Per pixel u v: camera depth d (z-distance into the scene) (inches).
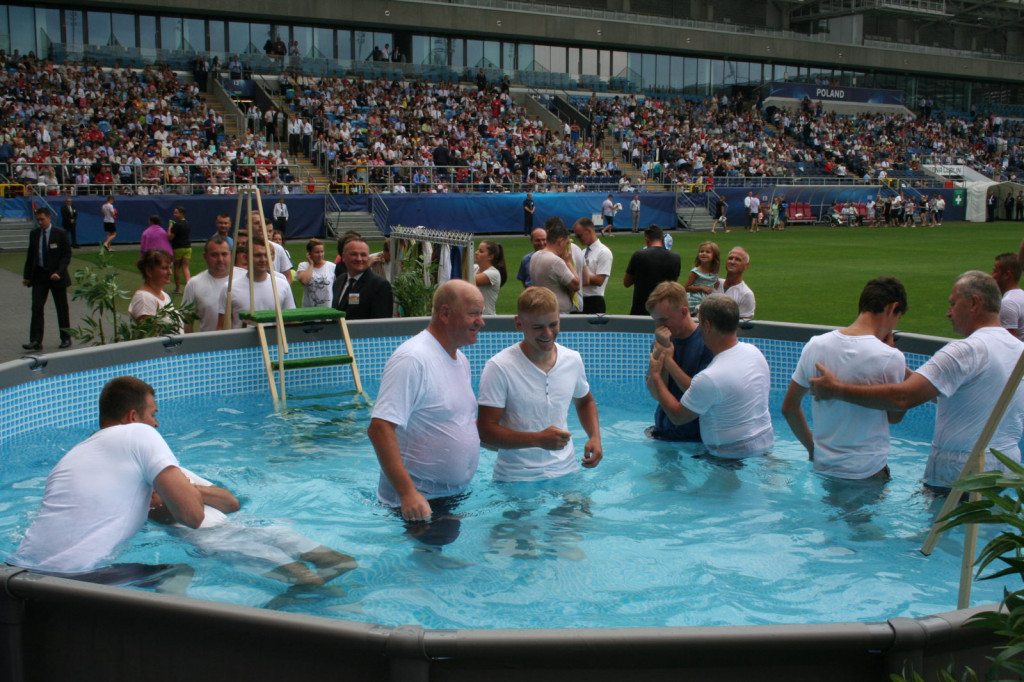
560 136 1716.3
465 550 162.2
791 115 2068.2
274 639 92.6
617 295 654.5
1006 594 92.0
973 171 2007.9
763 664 91.2
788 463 220.2
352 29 1711.4
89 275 333.7
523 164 1517.0
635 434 252.5
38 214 427.5
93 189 1088.8
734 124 1932.8
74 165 1092.5
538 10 1793.8
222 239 336.2
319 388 322.3
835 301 628.1
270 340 317.4
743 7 2110.0
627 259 952.3
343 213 1185.4
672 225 1470.2
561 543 166.9
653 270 361.1
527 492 195.9
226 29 1609.3
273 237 402.3
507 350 192.1
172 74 1450.5
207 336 303.4
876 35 2261.3
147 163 1151.0
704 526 177.2
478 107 1678.2
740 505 189.6
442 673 90.6
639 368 343.6
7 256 912.9
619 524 177.3
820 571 155.3
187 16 1551.4
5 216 1009.5
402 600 141.4
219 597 139.9
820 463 209.2
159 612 95.5
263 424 265.9
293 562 152.3
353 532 171.0
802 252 1058.1
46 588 99.0
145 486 152.1
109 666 100.0
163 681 98.4
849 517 182.1
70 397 267.1
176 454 231.5
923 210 1674.5
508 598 142.6
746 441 223.5
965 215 1841.8
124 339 314.5
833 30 2194.9
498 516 180.2
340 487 202.1
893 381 191.8
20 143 1130.7
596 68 1948.8
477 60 1834.4
